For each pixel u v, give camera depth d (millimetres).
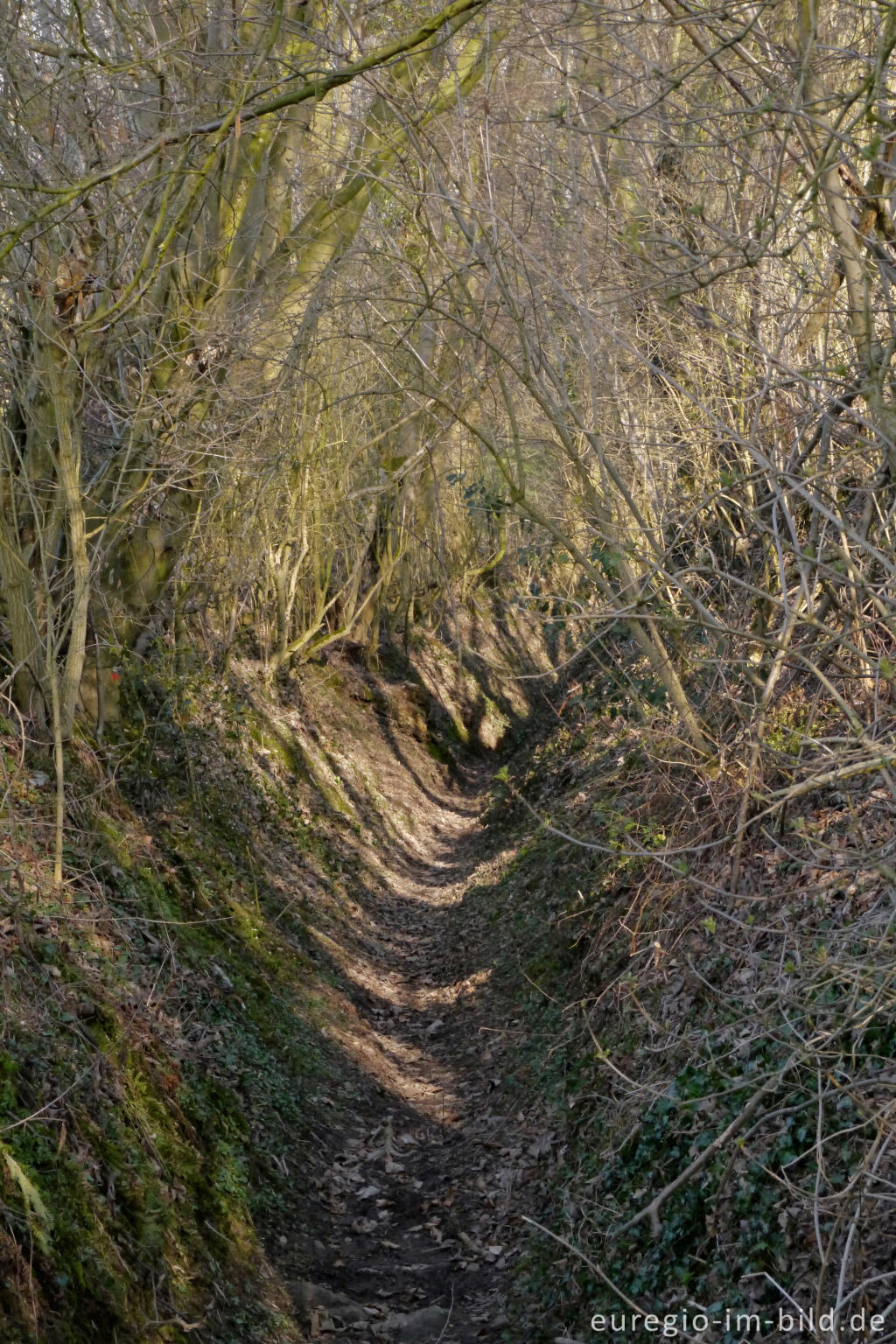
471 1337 6250
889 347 4496
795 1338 4547
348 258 10469
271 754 17125
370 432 18031
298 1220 7281
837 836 6605
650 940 8094
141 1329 4949
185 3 8250
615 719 13086
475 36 7508
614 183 7633
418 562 29344
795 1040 5355
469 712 30688
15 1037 5637
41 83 8094
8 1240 4492
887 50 4070
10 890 6738
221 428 10492
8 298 8539
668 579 4758
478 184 7242
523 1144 8102
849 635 5211
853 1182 4051
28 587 8398
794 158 5074
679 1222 5637
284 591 19859
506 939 12539
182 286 9328
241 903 11188
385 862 18406
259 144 9664
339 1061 9844
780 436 6598
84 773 9156
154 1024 7246
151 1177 5879
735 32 5578
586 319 6129
